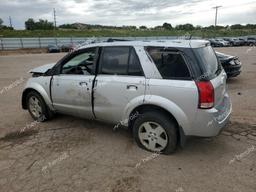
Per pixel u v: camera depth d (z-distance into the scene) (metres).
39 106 5.25
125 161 3.70
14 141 4.45
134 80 3.80
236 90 7.66
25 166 3.64
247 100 6.55
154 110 3.79
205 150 3.95
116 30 76.81
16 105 6.65
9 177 3.39
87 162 3.71
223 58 8.62
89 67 4.37
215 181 3.19
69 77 4.56
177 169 3.47
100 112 4.26
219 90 3.65
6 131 4.89
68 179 3.32
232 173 3.34
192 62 3.44
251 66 12.99
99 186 3.16
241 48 33.00
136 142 4.05
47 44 45.53
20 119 5.54
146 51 3.77
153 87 3.63
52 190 3.11
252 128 4.72
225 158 3.71
